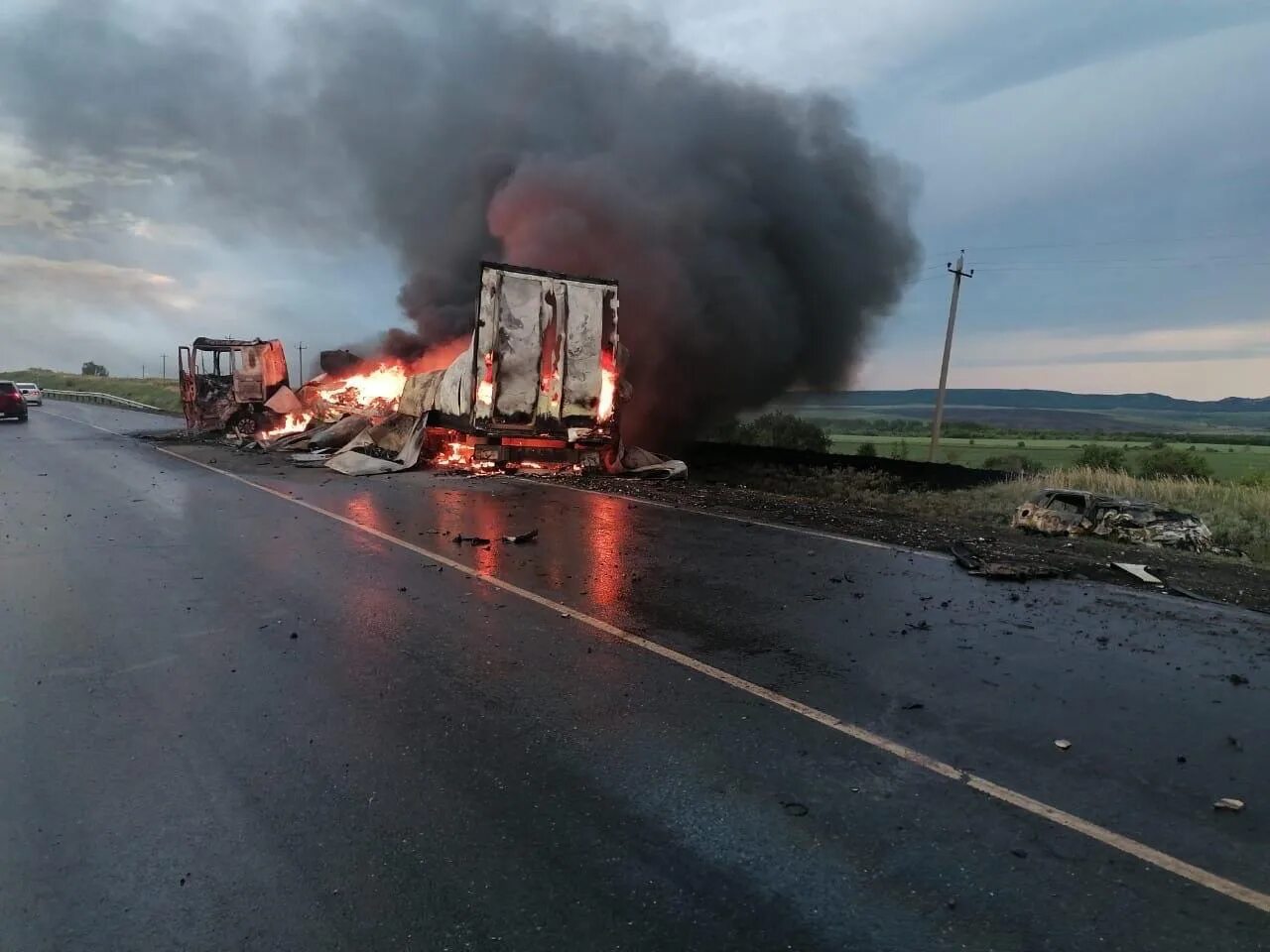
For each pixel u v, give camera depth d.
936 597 5.33
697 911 2.16
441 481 11.15
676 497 9.82
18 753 3.08
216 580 5.73
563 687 3.72
